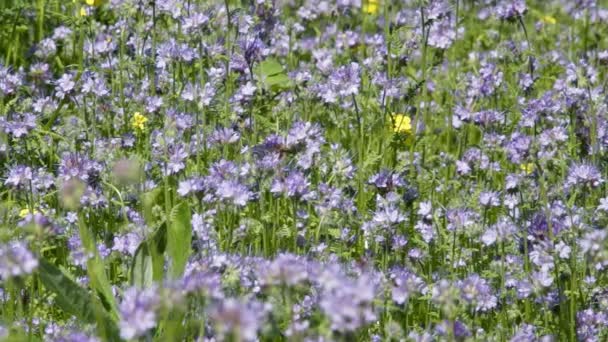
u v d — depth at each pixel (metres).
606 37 12.05
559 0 13.16
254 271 5.98
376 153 8.46
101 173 7.67
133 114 9.06
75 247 7.16
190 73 9.44
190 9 8.85
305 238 7.32
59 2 11.64
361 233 7.49
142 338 5.66
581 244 6.79
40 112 8.92
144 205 6.51
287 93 9.15
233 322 4.44
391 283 6.30
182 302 5.09
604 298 6.83
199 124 8.58
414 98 9.64
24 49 11.12
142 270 6.46
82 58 9.66
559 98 8.94
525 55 10.45
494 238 6.94
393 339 6.13
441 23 9.82
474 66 10.30
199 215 6.75
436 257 7.50
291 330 5.30
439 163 9.28
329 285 4.88
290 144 7.22
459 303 5.93
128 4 9.24
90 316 6.10
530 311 7.07
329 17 11.88
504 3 10.27
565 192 7.95
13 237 6.93
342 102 9.06
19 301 6.15
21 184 7.39
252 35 8.89
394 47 8.84
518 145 7.28
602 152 8.66
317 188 7.66
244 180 7.29
